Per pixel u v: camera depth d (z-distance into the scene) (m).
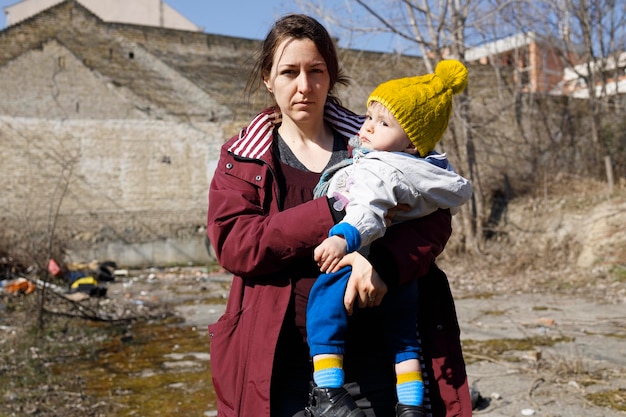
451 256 18.11
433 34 16.98
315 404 2.21
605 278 13.70
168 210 22.66
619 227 15.37
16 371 7.19
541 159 22.08
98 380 7.00
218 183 2.44
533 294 12.82
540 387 6.30
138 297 13.85
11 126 21.12
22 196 21.05
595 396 6.00
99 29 22.36
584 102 24.50
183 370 7.46
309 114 2.46
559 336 8.61
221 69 23.72
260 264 2.25
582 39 23.41
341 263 2.27
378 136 2.34
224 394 2.39
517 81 23.45
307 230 2.18
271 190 2.41
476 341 8.48
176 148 22.92
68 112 21.78
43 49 21.64
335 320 2.25
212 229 2.36
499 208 20.12
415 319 2.39
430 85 2.36
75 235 21.47
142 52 22.84
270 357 2.27
